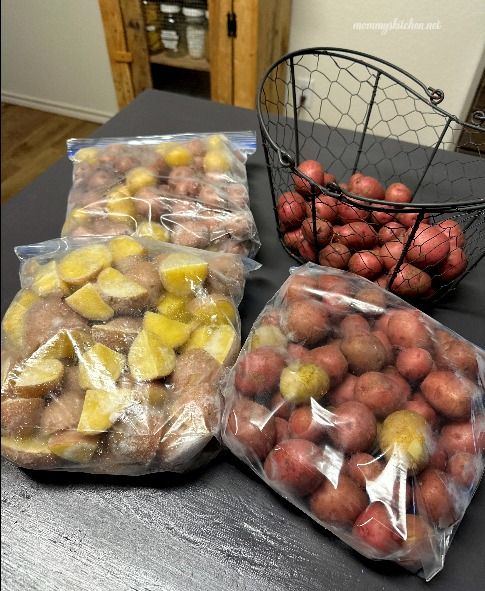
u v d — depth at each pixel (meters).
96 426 0.41
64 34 1.64
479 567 0.39
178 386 0.44
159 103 0.90
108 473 0.43
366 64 0.63
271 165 0.64
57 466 0.42
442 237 0.50
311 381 0.41
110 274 0.49
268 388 0.42
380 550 0.36
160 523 0.42
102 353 0.44
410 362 0.42
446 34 1.17
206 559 0.40
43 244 0.57
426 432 0.39
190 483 0.44
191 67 1.36
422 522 0.36
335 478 0.38
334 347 0.44
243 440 0.40
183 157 0.67
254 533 0.41
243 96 1.31
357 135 0.80
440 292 0.55
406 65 1.26
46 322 0.46
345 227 0.55
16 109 1.93
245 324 0.56
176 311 0.49
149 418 0.42
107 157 0.68
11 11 1.64
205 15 1.25
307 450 0.38
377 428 0.39
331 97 1.38
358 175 0.58
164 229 0.61
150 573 0.39
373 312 0.47
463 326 0.55
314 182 0.46
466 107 1.27
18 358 0.45
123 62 1.40
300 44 1.35
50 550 0.40
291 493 0.40
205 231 0.60
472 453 0.39
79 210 0.62
